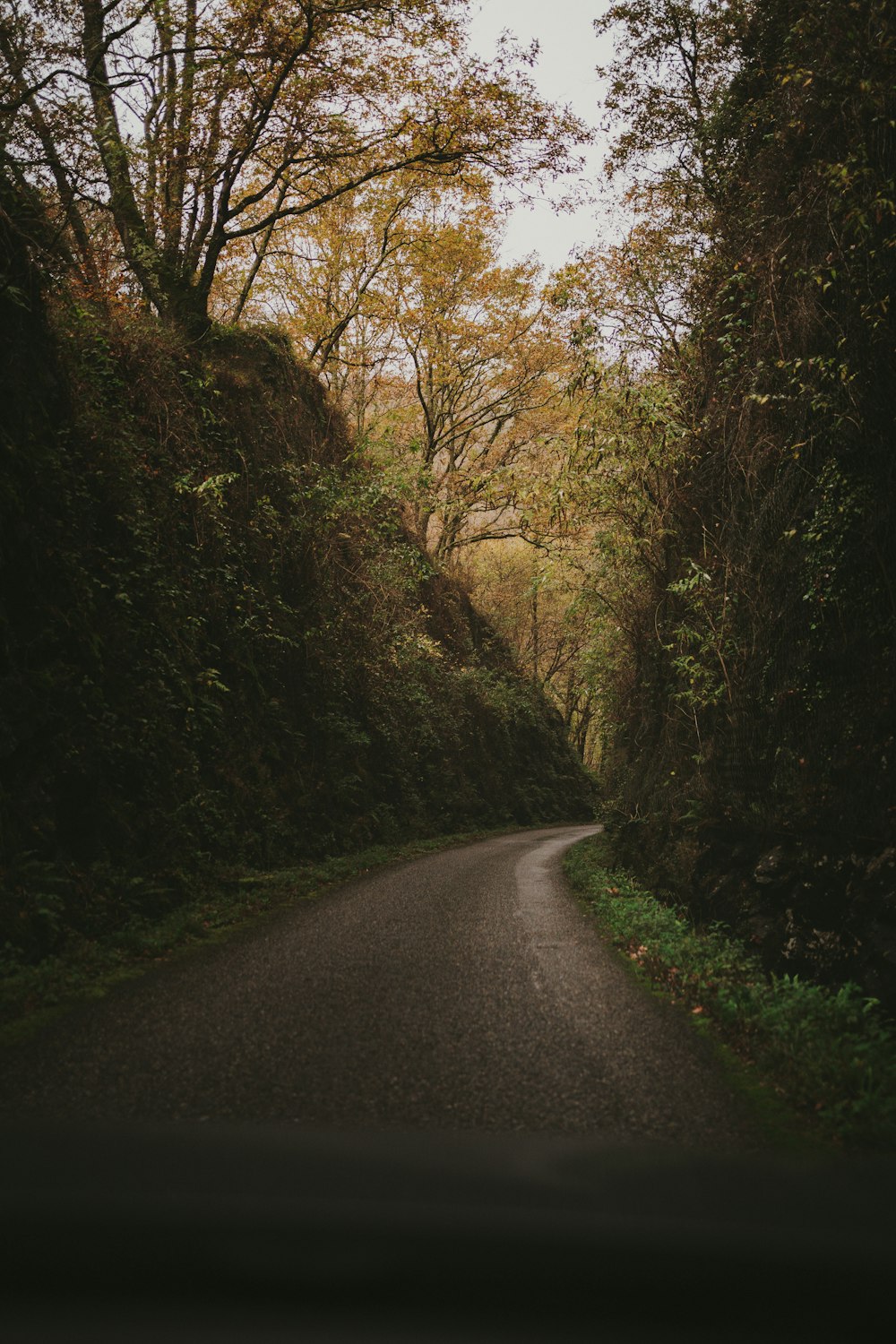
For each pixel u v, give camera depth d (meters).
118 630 11.83
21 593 9.86
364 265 30.67
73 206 12.10
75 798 9.95
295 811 17.16
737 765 11.28
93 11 16.67
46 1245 2.75
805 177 10.00
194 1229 2.75
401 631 25.59
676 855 13.07
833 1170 3.67
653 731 17.41
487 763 35.75
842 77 8.62
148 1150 3.72
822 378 9.04
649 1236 2.82
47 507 10.91
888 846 7.69
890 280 7.93
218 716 14.68
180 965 8.12
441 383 36.91
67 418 12.43
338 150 20.97
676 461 14.63
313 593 20.83
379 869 17.09
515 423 38.56
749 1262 2.70
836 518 8.86
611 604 18.39
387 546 28.23
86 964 7.82
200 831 12.88
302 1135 4.04
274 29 17.98
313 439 25.53
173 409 16.89
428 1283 2.68
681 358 14.95
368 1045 5.71
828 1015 6.18
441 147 21.11
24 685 9.30
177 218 21.39
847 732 8.77
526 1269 2.71
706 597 12.82
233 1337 2.46
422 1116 4.43
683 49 17.02
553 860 19.80
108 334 16.14
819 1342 2.54
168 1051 5.51
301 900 12.40
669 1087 5.06
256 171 23.17
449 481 38.41
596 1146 3.99
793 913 8.78
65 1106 4.50
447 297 34.31
